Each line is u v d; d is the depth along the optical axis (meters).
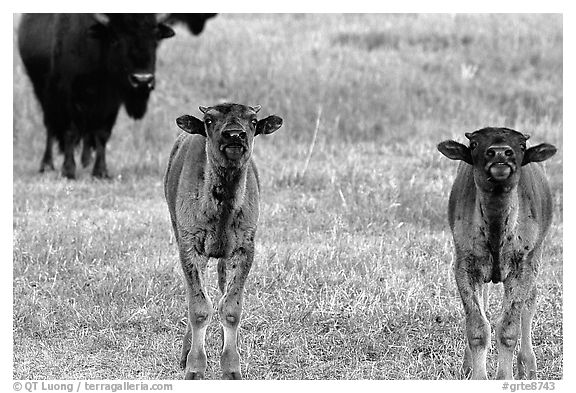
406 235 27.03
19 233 26.78
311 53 49.22
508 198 16.84
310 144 39.62
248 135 17.23
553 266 24.88
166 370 19.25
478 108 43.56
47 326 21.31
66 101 36.00
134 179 34.47
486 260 17.42
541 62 48.66
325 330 21.05
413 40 51.69
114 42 35.69
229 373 17.77
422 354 19.91
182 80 45.88
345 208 29.45
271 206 29.91
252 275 23.50
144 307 21.78
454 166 34.34
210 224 17.73
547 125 40.28
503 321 17.44
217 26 53.53
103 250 25.38
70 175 35.72
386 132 40.97
